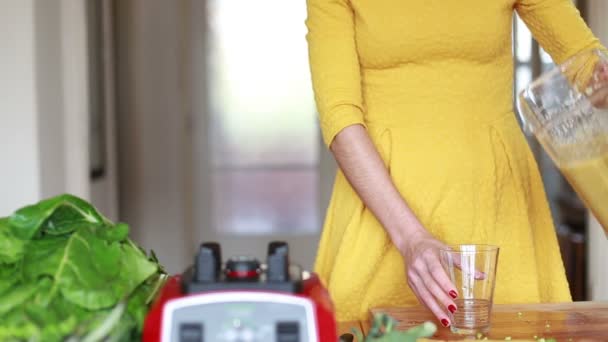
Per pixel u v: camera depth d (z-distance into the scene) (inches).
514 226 58.9
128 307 33.3
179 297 30.0
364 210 58.9
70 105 139.9
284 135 216.4
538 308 50.6
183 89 207.3
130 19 196.5
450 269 44.3
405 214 50.0
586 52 46.6
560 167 47.9
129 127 198.5
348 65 55.1
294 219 217.5
